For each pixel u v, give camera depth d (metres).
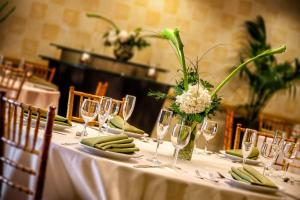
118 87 7.20
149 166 2.40
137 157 2.48
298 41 10.21
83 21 8.90
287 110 10.16
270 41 10.09
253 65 9.75
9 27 8.49
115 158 2.41
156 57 9.38
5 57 8.51
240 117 9.33
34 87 5.33
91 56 7.55
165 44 9.41
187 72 2.99
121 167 2.24
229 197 2.28
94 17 8.95
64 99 7.22
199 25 9.64
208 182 2.38
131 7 9.21
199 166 2.80
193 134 2.90
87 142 2.41
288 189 2.70
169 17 9.48
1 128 2.29
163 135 2.62
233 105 9.66
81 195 2.28
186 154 2.89
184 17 9.55
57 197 2.34
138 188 2.24
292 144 2.95
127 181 2.24
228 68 9.77
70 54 7.73
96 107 2.77
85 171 2.26
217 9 9.70
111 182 2.22
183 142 2.50
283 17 10.11
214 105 2.99
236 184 2.42
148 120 7.43
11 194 2.43
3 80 4.91
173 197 2.25
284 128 7.41
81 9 8.88
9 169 2.45
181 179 2.25
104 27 9.04
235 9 9.78
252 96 9.46
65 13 8.79
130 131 3.31
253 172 2.54
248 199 2.30
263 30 9.55
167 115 2.61
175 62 9.46
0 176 2.27
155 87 7.38
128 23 9.23
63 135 2.78
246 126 9.29
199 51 9.66
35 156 2.37
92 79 7.13
